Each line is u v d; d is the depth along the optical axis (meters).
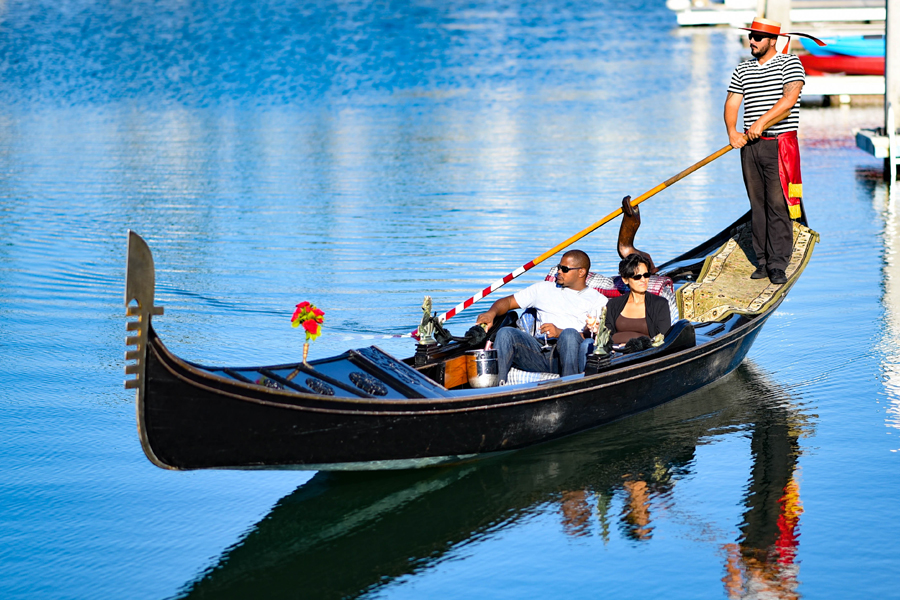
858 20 112.25
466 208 53.53
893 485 22.58
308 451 20.66
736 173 62.00
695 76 105.25
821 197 55.75
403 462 22.33
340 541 20.75
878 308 35.78
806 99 97.00
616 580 19.09
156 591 18.94
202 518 21.70
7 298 38.25
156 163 67.50
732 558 19.75
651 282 27.81
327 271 41.91
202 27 159.00
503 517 21.56
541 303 27.86
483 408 22.66
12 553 20.14
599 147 70.62
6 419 26.80
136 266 17.73
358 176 62.69
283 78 110.69
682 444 25.03
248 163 67.38
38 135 79.38
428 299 24.75
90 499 22.48
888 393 27.97
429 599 18.67
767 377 29.59
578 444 25.09
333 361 22.78
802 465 23.70
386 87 103.81
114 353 32.22
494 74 111.00
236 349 32.06
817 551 19.91
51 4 196.25
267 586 19.12
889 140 58.50
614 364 25.03
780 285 30.61
